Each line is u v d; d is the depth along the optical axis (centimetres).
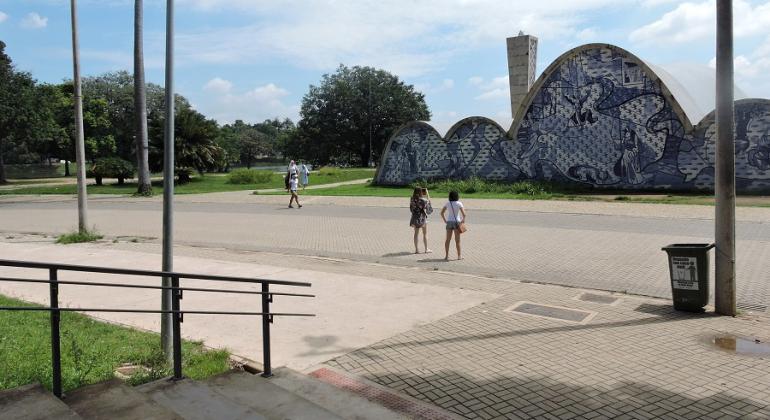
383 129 8181
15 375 591
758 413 512
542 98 3334
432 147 3772
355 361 674
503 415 522
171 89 681
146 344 725
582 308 882
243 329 809
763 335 732
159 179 5347
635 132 3042
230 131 11138
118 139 7938
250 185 4341
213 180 4775
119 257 1438
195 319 860
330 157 8469
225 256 1447
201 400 514
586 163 3212
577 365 641
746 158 2766
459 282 1085
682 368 623
